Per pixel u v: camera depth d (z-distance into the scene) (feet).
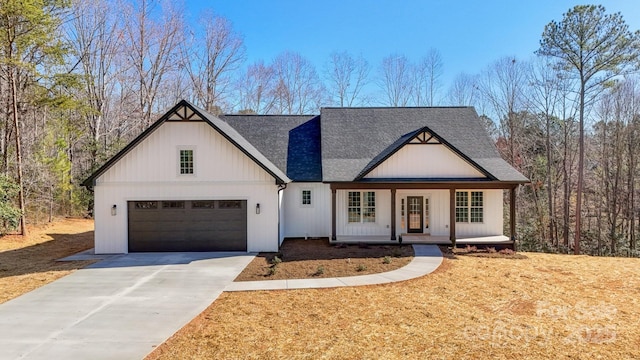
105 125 99.35
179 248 48.37
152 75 103.19
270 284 34.32
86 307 28.37
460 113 68.28
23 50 59.41
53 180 77.92
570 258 47.06
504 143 111.14
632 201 83.20
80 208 85.92
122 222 47.88
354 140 62.75
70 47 66.13
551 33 77.25
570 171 92.99
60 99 62.64
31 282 35.17
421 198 57.00
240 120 70.59
